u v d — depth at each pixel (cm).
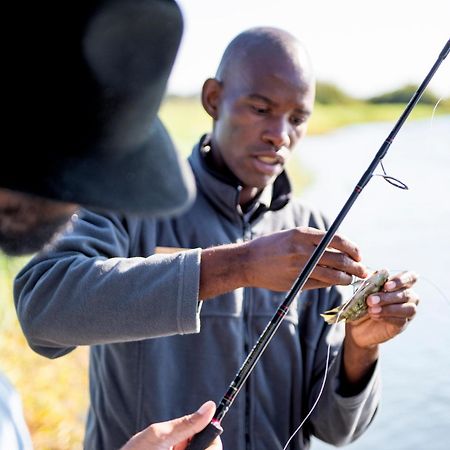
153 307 214
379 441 438
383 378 479
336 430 261
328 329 266
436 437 438
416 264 610
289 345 260
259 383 257
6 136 125
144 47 132
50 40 125
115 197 132
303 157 1136
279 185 276
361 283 234
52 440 445
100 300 217
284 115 261
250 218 269
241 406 255
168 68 137
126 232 250
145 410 249
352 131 1414
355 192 212
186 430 186
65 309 220
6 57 123
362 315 237
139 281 216
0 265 471
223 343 254
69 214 133
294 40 266
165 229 259
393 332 238
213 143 271
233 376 254
